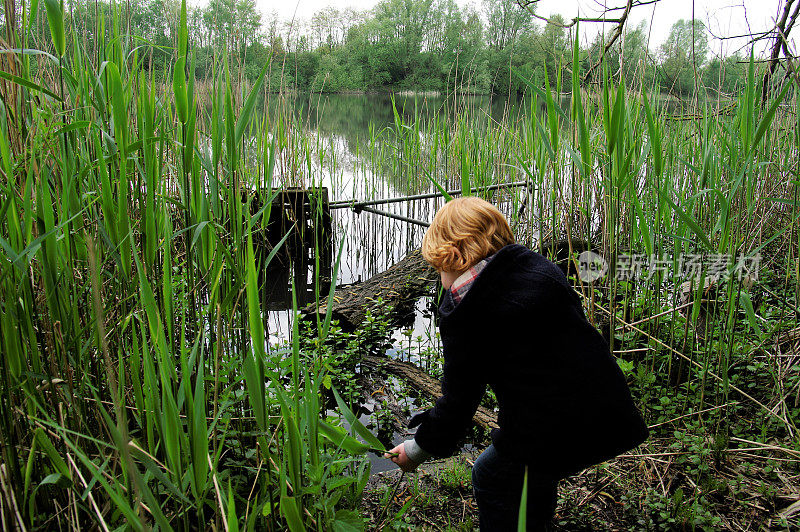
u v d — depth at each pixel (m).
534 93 3.37
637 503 2.37
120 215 1.71
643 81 3.17
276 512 1.77
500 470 1.78
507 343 1.59
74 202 1.86
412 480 2.57
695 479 2.50
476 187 5.03
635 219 3.27
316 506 1.67
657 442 2.76
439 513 2.37
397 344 4.45
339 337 4.20
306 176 7.10
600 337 1.63
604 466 2.60
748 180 2.72
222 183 2.46
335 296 4.89
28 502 1.63
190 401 1.38
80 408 1.74
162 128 2.35
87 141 2.20
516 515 1.77
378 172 7.88
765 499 2.35
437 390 3.54
